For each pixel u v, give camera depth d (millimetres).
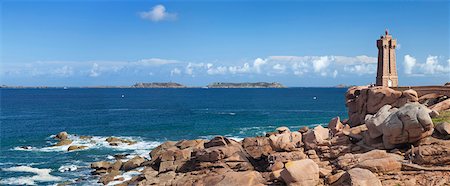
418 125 37250
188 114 134875
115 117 126188
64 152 64812
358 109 60781
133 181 45594
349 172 32844
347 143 42844
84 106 184250
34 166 54906
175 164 48000
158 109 162500
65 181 47562
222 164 43281
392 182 33312
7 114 139625
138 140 77438
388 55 66562
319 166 38594
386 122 39219
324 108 160250
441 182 32906
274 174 35969
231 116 125500
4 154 63500
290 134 46688
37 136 84688
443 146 35875
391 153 38031
